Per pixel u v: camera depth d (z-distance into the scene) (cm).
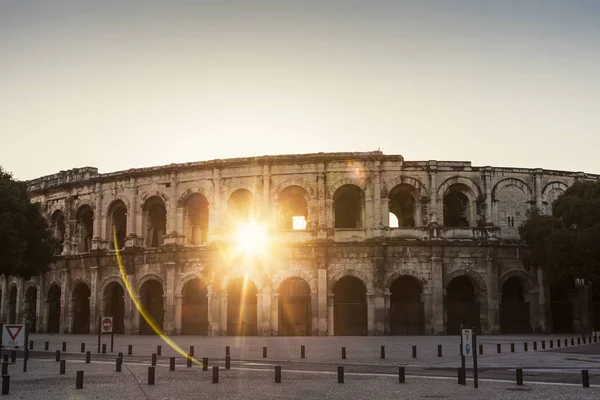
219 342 6519
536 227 7544
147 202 8719
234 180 8225
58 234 9712
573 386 3039
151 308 8744
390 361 4406
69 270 9200
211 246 8100
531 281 7944
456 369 3888
